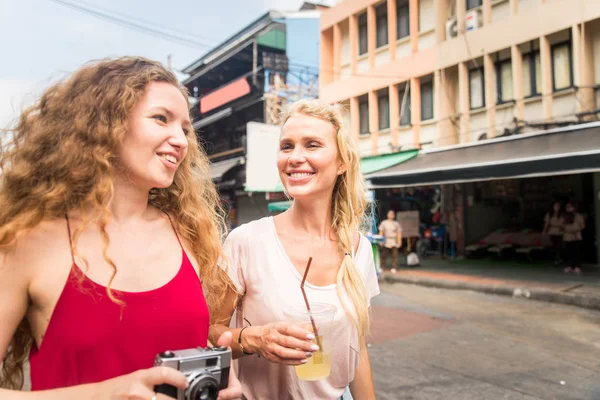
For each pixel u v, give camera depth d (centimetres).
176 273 112
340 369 150
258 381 147
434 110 1186
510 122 995
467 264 1095
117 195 111
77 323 93
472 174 800
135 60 114
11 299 92
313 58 1694
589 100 871
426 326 580
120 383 83
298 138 157
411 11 1233
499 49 1019
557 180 1113
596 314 621
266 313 145
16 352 107
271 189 1316
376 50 1370
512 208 1270
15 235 92
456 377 401
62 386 93
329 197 168
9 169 105
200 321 111
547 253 1116
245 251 153
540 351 469
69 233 100
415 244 1284
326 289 150
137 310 99
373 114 1355
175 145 111
